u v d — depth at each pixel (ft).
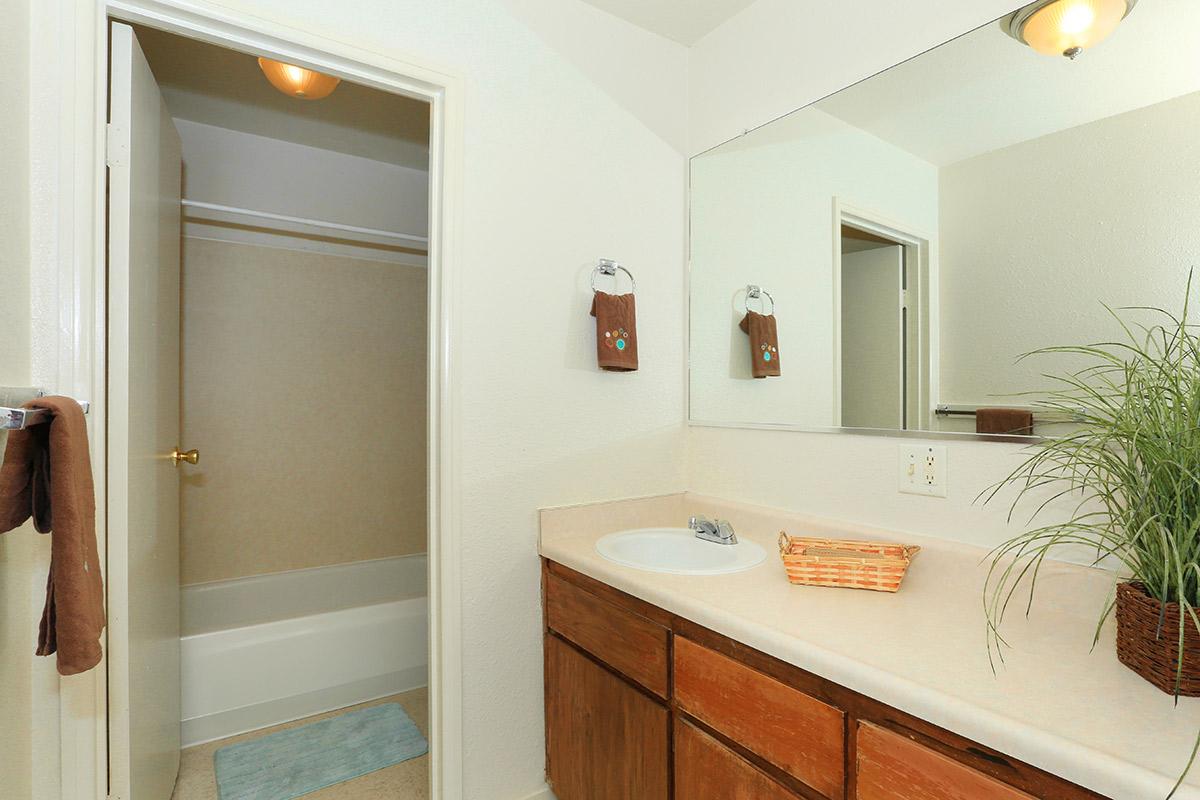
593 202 5.82
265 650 7.37
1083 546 3.59
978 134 4.16
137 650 4.59
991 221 4.09
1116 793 2.03
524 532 5.37
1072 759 2.14
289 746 6.84
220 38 4.22
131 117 4.24
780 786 3.27
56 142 3.60
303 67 4.57
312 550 9.59
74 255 3.66
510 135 5.28
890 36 4.67
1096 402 3.58
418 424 10.55
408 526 10.46
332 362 9.75
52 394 3.58
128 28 4.21
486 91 5.16
